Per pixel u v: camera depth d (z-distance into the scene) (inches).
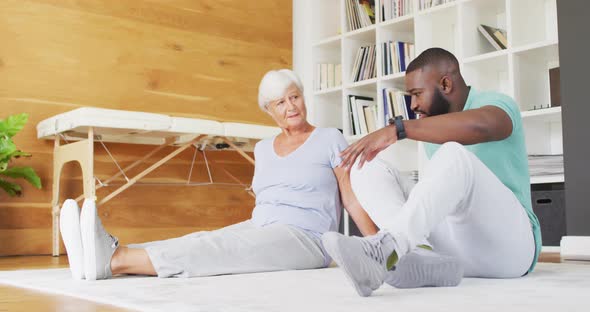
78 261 73.5
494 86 161.0
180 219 177.9
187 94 182.7
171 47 180.4
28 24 157.5
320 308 45.7
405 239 49.2
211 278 72.3
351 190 86.5
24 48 156.6
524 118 146.8
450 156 51.6
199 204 181.8
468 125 57.1
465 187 52.5
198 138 150.8
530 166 139.3
